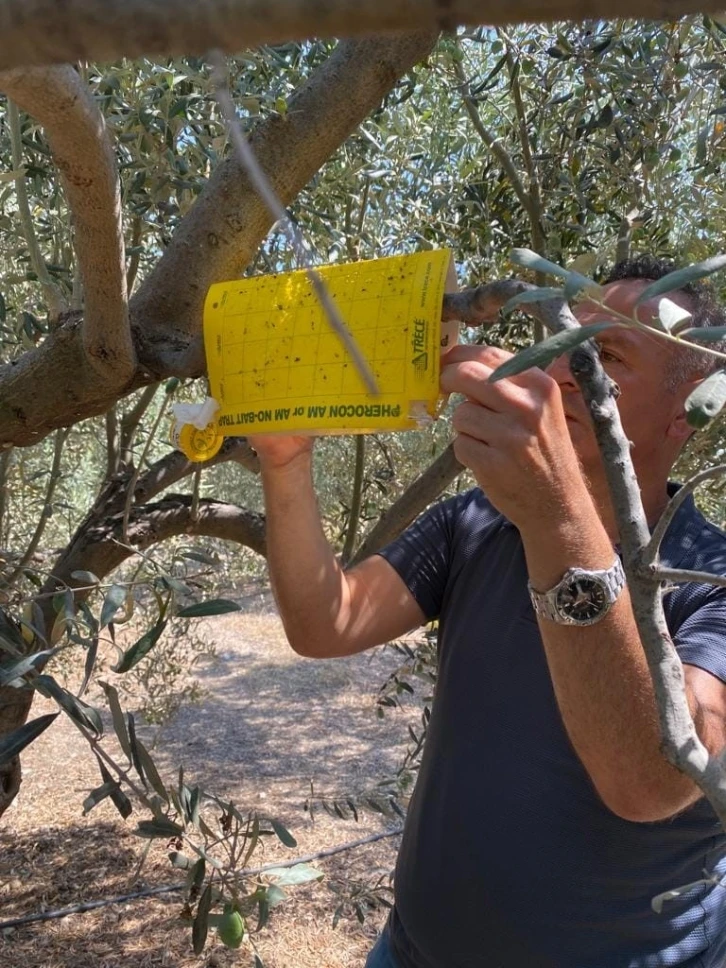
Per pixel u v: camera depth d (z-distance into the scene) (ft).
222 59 0.78
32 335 4.67
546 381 2.02
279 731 15.17
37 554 8.91
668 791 2.13
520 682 3.22
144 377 2.93
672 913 3.08
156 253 6.83
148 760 2.22
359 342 2.18
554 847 3.04
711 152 5.55
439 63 6.00
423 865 3.47
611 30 5.24
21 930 9.61
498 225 6.90
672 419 3.09
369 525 8.60
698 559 2.94
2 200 5.59
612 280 3.43
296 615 3.63
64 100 1.77
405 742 14.58
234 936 2.49
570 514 1.98
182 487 11.42
